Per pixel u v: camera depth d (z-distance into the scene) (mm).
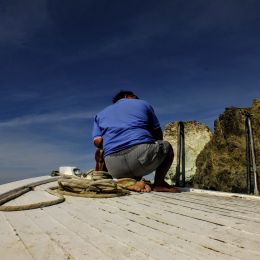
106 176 4641
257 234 2146
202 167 20500
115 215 2752
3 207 2797
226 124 20578
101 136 5234
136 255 1691
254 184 5078
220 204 3494
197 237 2057
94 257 1651
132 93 5426
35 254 1680
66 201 3514
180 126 6062
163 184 4754
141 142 4676
